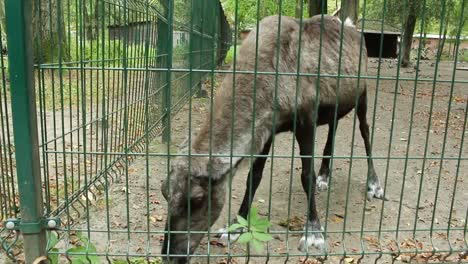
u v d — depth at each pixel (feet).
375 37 60.39
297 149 23.93
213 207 11.68
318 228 13.84
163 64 23.02
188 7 27.86
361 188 18.75
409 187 19.02
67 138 21.15
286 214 16.07
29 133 9.52
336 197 17.78
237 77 12.45
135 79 20.36
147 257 10.19
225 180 11.73
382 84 47.03
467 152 24.58
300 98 13.30
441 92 44.29
